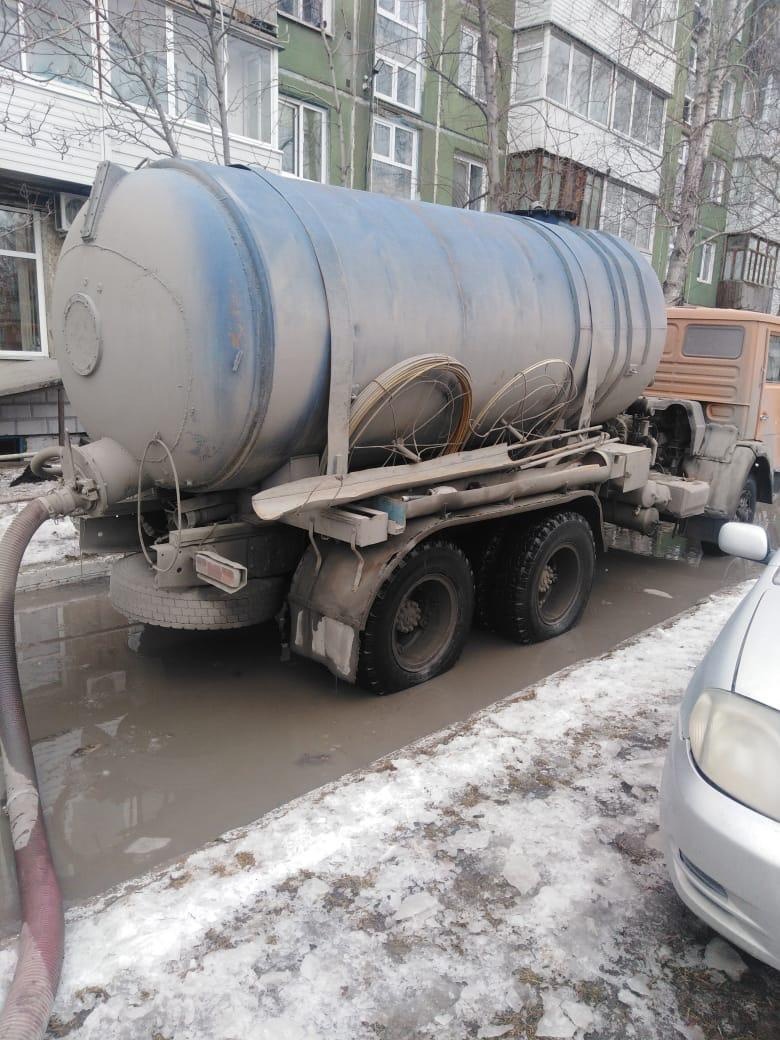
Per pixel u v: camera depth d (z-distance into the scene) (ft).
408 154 53.06
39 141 33.63
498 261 15.39
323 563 13.67
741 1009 7.35
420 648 15.20
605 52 55.26
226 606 13.48
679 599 21.62
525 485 15.62
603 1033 7.04
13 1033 6.43
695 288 78.38
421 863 9.16
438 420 14.73
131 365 11.93
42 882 8.53
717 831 6.86
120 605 13.76
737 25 43.19
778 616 8.50
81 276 12.48
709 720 7.54
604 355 17.93
